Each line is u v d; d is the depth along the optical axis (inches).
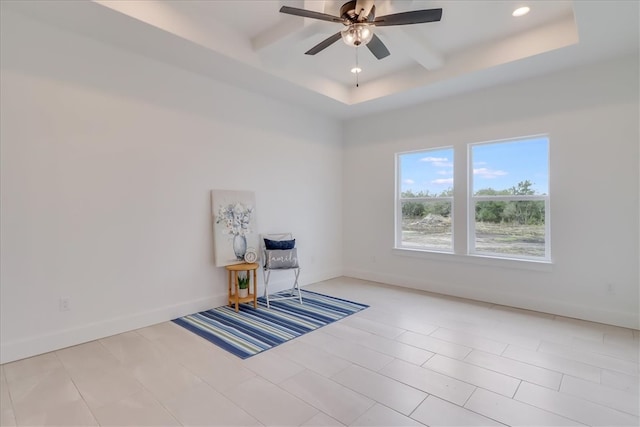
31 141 104.2
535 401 81.2
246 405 79.7
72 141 112.0
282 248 166.4
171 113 136.6
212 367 97.8
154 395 83.7
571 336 120.0
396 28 116.3
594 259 135.3
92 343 114.1
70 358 103.0
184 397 82.9
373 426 72.4
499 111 157.9
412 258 190.4
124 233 124.2
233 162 159.2
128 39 116.0
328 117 210.1
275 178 179.0
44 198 106.7
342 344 114.0
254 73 144.4
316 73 166.2
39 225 105.9
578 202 138.4
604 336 120.0
